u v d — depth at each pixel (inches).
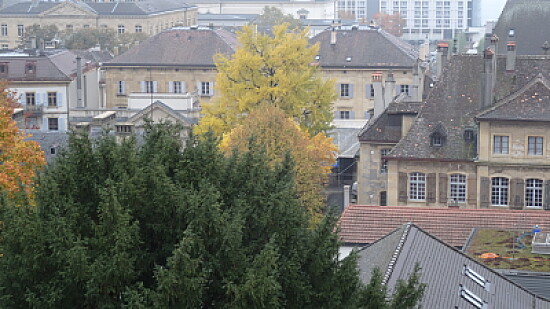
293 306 3129.9
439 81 7721.5
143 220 3070.9
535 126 7180.1
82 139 3203.7
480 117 7214.6
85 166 3159.5
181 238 3019.2
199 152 3267.7
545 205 7239.2
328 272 3198.8
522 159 7234.3
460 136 7426.2
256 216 3198.8
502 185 7288.4
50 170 3221.0
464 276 4239.7
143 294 2876.5
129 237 2933.1
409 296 3270.2
